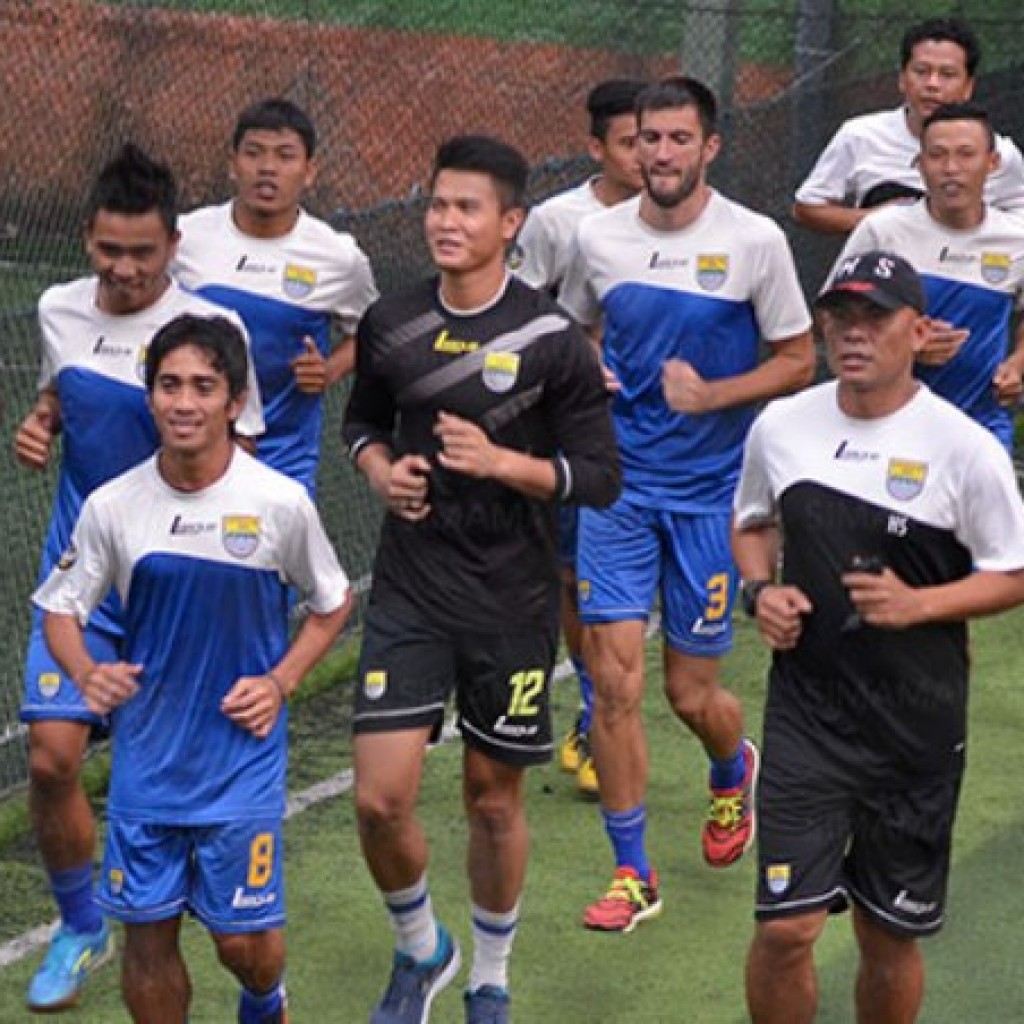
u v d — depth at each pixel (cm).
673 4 2617
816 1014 1384
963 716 1192
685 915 1517
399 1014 1327
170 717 1191
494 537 1283
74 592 1199
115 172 1323
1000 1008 1396
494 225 1268
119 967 1423
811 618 1179
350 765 1766
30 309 1869
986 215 1694
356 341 1324
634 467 1530
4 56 2767
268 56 2847
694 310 1523
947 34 1859
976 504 1153
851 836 1209
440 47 2916
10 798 1653
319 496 2038
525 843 1320
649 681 1945
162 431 1162
